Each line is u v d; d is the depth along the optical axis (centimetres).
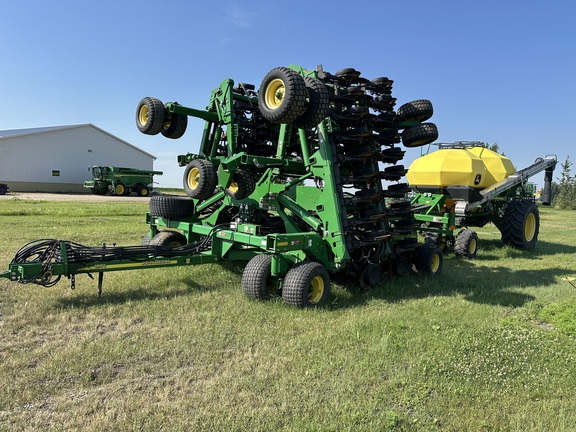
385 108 662
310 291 533
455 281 705
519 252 1074
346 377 340
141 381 327
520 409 307
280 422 276
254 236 552
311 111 515
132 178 3650
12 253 748
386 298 591
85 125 4416
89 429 263
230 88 694
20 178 4003
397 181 672
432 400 312
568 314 516
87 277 608
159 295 546
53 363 345
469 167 991
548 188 1210
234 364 360
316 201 601
